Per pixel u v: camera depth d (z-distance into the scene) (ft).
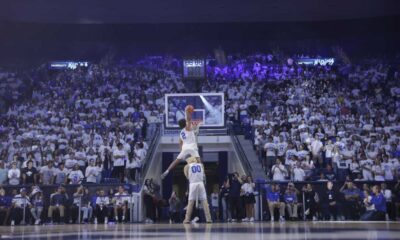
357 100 100.99
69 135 83.66
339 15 121.08
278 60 129.08
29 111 101.24
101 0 115.03
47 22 123.03
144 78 121.29
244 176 60.80
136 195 61.72
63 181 63.87
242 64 127.24
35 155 73.61
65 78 120.88
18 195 57.00
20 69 126.82
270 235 15.21
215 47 134.51
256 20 124.57
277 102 100.32
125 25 129.39
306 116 88.17
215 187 108.37
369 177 62.85
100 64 128.36
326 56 131.54
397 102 99.91
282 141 73.10
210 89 110.01
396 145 73.26
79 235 17.80
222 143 85.51
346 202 56.08
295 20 124.47
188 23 129.08
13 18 120.06
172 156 90.12
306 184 58.85
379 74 117.08
